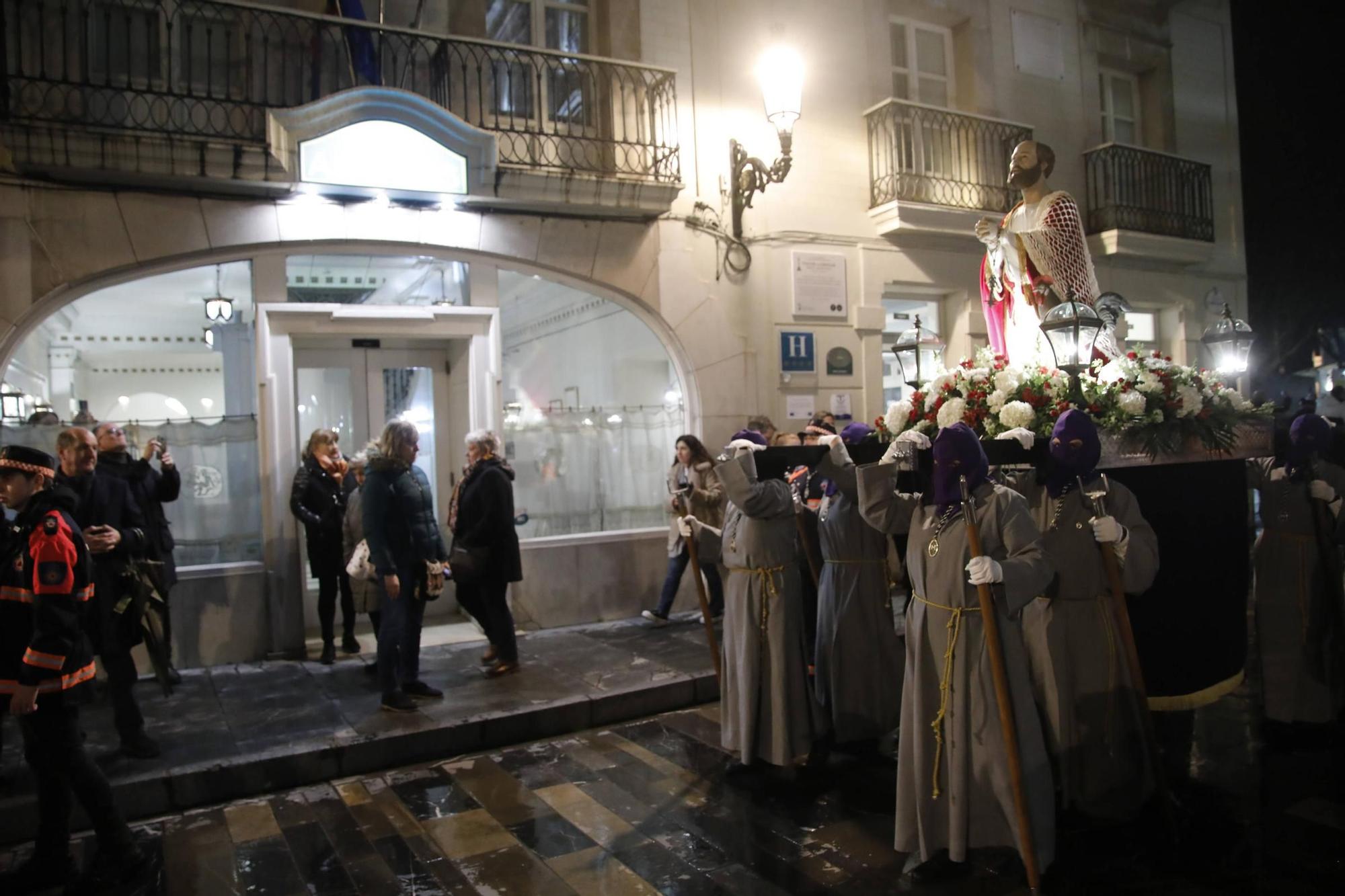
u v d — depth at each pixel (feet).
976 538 10.84
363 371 24.76
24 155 18.90
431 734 16.62
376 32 22.53
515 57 23.73
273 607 22.13
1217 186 37.86
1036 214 17.20
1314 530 16.16
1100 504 12.28
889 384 32.01
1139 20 36.29
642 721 18.54
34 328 20.08
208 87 20.08
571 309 25.90
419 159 22.35
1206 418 13.98
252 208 21.49
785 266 27.94
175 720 17.52
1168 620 13.93
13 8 19.27
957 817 11.14
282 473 22.22
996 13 32.86
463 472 20.51
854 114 29.45
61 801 11.95
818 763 15.34
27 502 11.89
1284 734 16.22
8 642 11.71
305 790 15.30
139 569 15.96
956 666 11.21
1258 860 11.71
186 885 12.08
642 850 12.72
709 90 26.94
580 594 25.55
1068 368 13.82
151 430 21.72
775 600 14.84
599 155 25.18
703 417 26.63
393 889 11.84
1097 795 12.49
